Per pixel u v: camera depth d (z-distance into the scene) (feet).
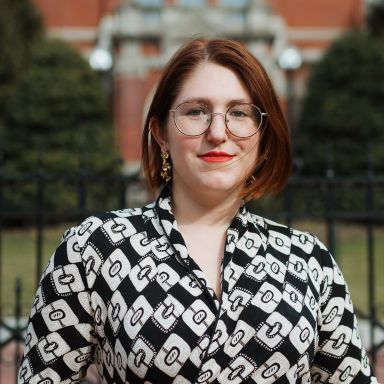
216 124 4.71
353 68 43.68
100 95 45.39
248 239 4.84
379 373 13.43
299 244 5.07
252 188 5.06
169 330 4.37
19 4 54.90
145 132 5.30
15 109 43.45
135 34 58.70
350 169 41.29
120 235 4.71
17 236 37.32
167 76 4.96
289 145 5.16
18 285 12.46
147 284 4.51
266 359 4.45
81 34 64.59
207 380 4.34
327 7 65.21
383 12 57.31
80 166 13.17
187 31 58.59
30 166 41.98
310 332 4.61
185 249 4.61
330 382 5.03
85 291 4.63
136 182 13.08
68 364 4.69
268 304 4.53
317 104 44.37
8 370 13.73
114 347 4.50
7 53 51.98
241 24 58.80
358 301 22.81
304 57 64.23
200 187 4.78
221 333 4.39
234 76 4.83
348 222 41.57
